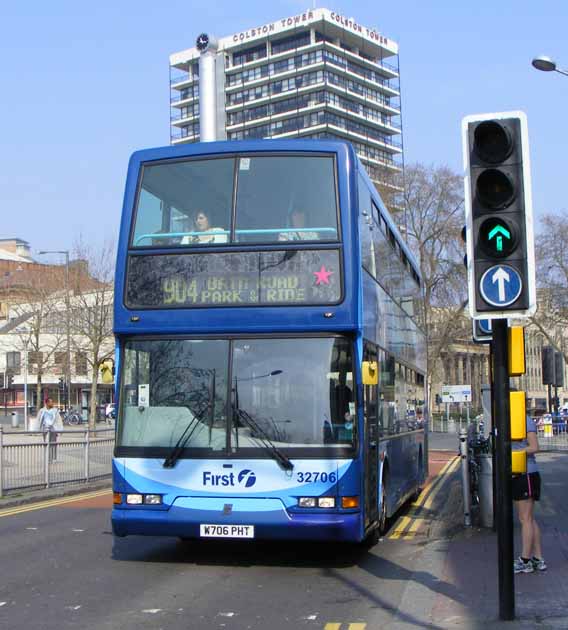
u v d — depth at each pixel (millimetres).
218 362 9703
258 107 122312
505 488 6891
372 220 11289
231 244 9906
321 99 116438
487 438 16047
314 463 9320
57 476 18859
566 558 9859
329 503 9242
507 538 6910
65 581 9172
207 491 9430
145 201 10289
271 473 9352
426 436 19891
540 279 56938
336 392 9500
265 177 10062
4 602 8109
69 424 60375
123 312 9984
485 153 6867
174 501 9477
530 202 6820
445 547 11117
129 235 10195
